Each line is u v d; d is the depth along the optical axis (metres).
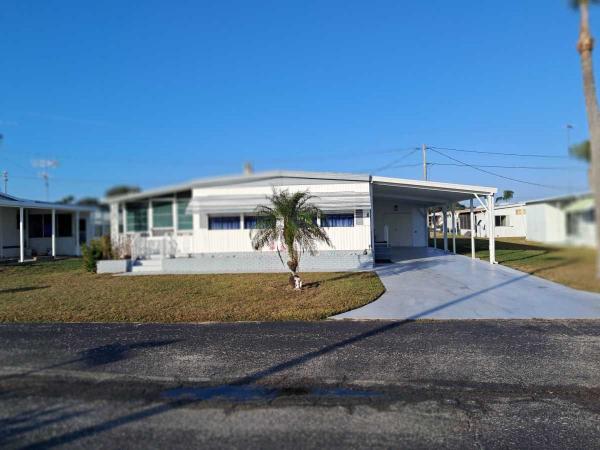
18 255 24.12
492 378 5.18
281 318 8.45
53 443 3.64
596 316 8.31
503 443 3.66
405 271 15.66
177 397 4.68
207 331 7.49
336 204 16.89
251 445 3.62
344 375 5.33
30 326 7.91
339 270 16.12
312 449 3.55
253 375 5.34
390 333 7.30
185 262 16.27
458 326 7.76
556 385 4.95
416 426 3.98
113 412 4.28
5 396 4.68
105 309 9.36
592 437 3.76
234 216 16.64
